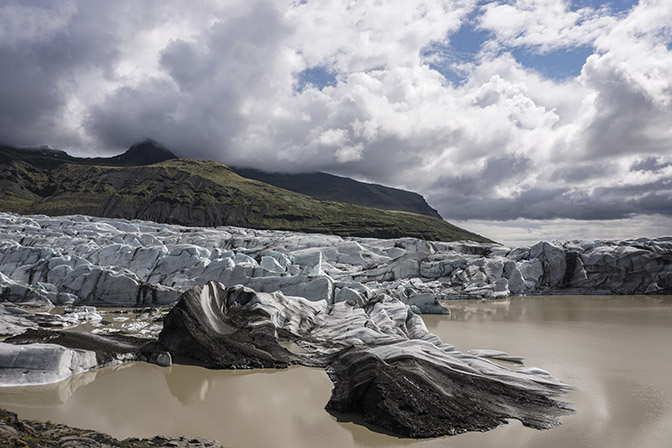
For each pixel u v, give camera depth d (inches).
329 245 3954.2
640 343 1512.1
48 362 1011.9
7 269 2440.9
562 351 1397.6
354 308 1870.1
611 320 2009.1
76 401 888.3
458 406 871.1
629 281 3223.4
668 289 3139.8
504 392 965.8
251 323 1492.4
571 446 735.1
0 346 1018.7
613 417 859.4
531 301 2802.7
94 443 629.9
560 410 895.1
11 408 831.7
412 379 935.0
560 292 3238.2
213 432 766.5
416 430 772.6
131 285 2166.6
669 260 3193.9
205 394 967.6
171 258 2564.0
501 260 3341.5
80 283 2201.0
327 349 1373.0
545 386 1031.0
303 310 1766.7
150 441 681.6
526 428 808.9
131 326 1658.5
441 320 2022.6
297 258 2770.7
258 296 1695.4
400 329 1566.2
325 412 872.9
